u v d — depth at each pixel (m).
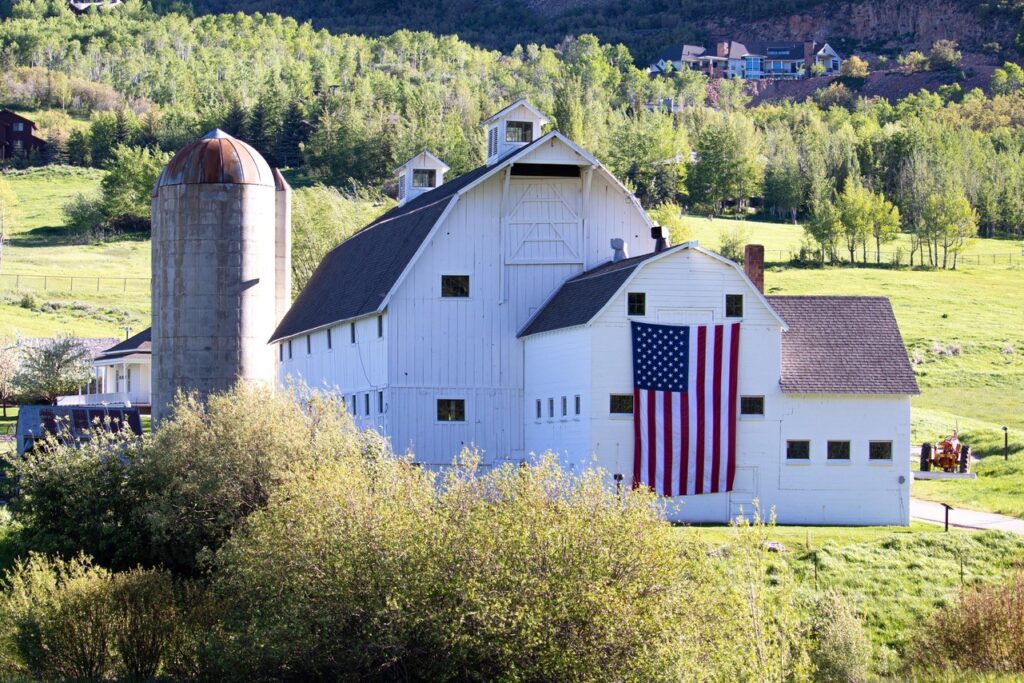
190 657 110.75
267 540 103.25
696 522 150.25
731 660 91.38
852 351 158.25
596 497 99.56
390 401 164.38
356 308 175.00
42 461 146.00
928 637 111.12
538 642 91.94
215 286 193.00
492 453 167.25
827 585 122.62
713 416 151.38
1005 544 131.12
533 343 165.75
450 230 168.12
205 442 135.62
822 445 153.38
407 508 101.38
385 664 96.44
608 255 173.62
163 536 131.50
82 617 113.94
